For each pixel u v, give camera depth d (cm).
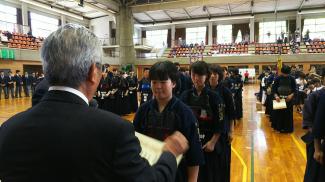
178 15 2227
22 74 1458
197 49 2212
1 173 75
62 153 70
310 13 2108
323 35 2125
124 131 75
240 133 603
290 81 571
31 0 1645
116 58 2048
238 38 2298
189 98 231
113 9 1825
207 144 221
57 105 78
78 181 69
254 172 370
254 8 2048
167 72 155
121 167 72
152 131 159
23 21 1795
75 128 73
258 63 1945
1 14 1677
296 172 370
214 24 2372
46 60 80
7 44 1430
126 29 1902
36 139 73
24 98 1320
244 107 1004
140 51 2341
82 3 1541
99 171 71
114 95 812
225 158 247
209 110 223
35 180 70
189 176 157
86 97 84
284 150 473
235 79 711
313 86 680
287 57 1856
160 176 83
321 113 214
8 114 831
